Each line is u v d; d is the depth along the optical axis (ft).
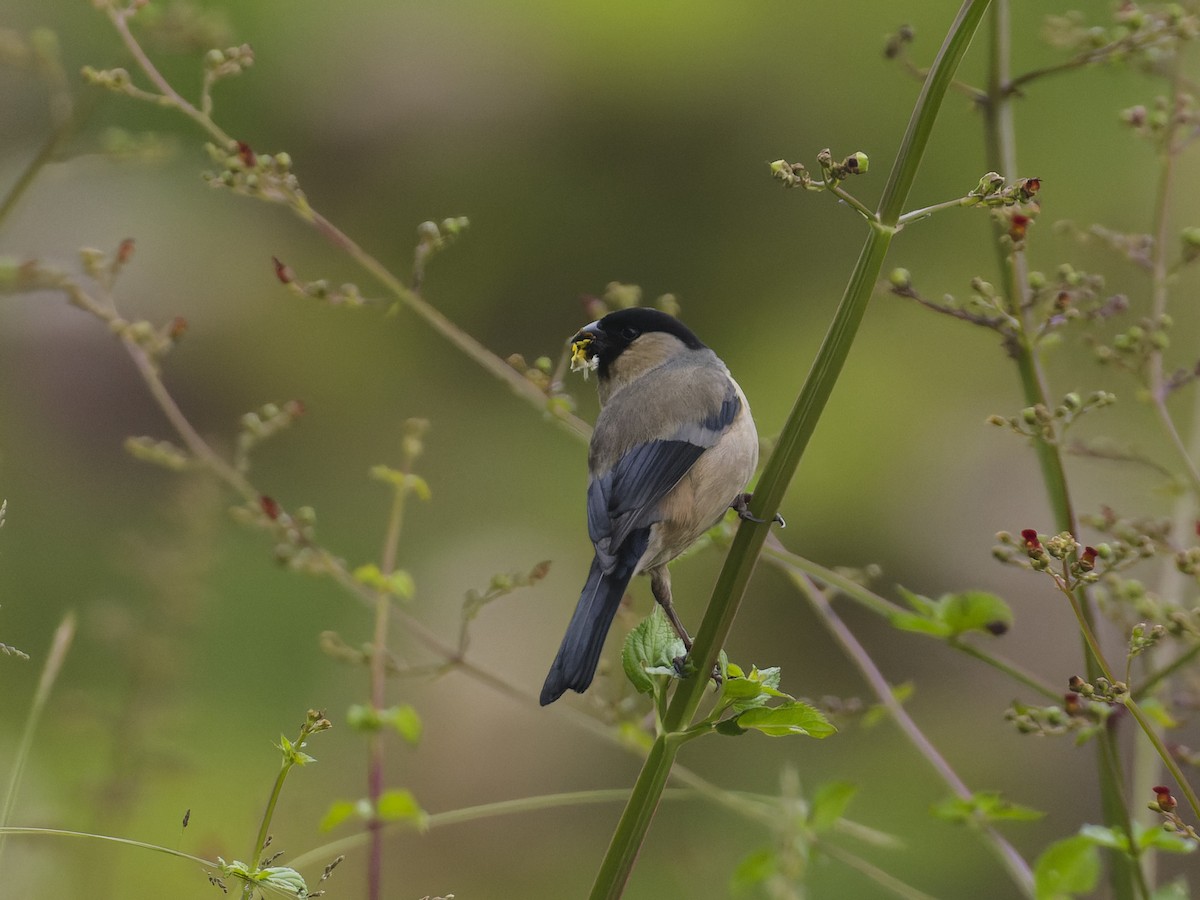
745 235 46.37
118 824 19.54
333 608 37.55
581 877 33.68
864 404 44.21
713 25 46.68
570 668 19.08
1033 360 17.81
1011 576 42.11
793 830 15.55
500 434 45.88
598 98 47.62
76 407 44.42
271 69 46.34
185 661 20.40
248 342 46.29
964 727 39.32
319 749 33.71
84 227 45.32
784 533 43.45
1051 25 19.72
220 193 47.26
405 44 47.62
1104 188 41.24
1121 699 14.17
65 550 37.70
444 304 47.57
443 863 34.09
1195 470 17.98
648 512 21.21
